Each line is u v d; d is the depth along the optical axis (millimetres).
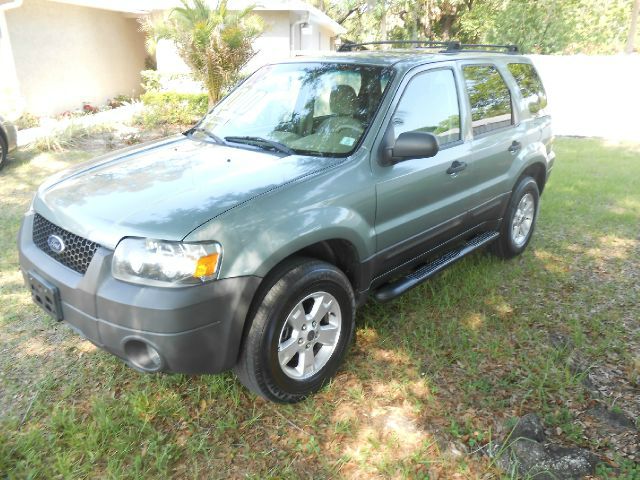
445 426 2941
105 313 2625
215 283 2586
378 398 3164
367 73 3752
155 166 3369
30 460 2652
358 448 2787
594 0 23734
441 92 3994
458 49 4559
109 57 18547
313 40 20266
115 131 12672
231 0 15445
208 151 3609
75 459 2680
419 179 3646
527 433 2855
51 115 15820
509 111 4809
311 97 3832
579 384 3262
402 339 3756
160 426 2924
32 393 3191
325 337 3160
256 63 16516
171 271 2529
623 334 3838
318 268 2986
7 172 8664
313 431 2902
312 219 2936
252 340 2787
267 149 3574
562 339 3775
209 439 2840
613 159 9727
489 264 4977
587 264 5062
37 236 3164
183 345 2562
